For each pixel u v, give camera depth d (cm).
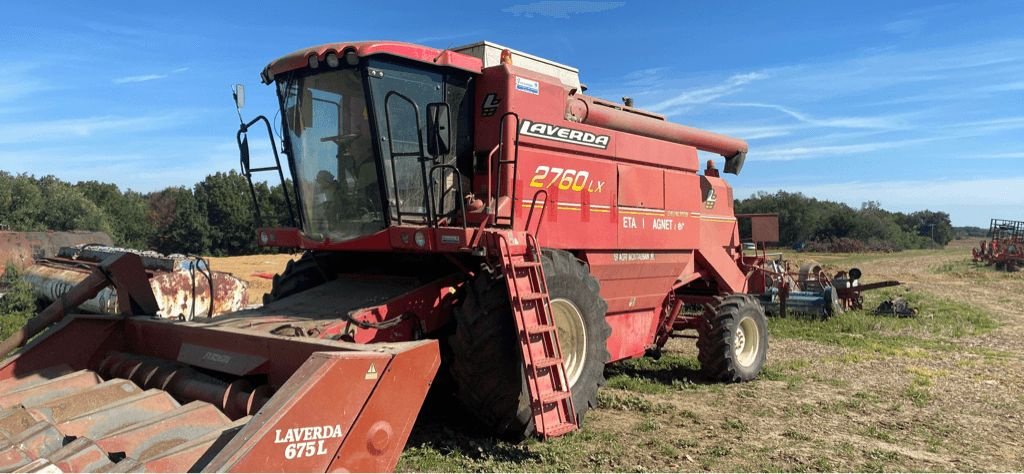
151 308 562
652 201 797
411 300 564
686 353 1070
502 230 549
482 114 630
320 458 325
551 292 575
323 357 336
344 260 711
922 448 605
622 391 803
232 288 1046
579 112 693
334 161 603
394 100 571
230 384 427
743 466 545
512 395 545
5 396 423
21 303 1120
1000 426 674
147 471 304
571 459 539
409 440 571
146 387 468
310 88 607
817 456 574
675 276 864
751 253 1334
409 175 589
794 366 961
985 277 3022
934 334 1302
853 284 1675
